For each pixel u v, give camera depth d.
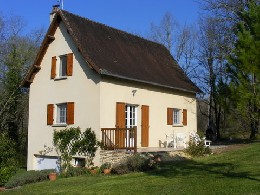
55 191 11.65
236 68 17.58
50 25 19.69
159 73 22.16
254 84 16.83
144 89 20.05
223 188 9.50
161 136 21.03
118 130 16.92
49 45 20.20
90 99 17.75
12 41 31.77
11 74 28.98
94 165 17.06
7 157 17.50
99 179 13.30
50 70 20.02
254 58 15.99
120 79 18.48
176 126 22.41
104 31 21.09
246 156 15.13
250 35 16.52
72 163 18.08
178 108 22.83
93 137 17.27
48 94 19.89
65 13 19.41
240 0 22.61
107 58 18.78
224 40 25.52
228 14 24.33
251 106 17.70
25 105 31.42
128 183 11.66
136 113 19.58
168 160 16.58
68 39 19.23
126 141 17.59
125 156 16.20
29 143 20.50
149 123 20.25
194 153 18.17
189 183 10.62
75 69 18.62
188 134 22.95
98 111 17.31
